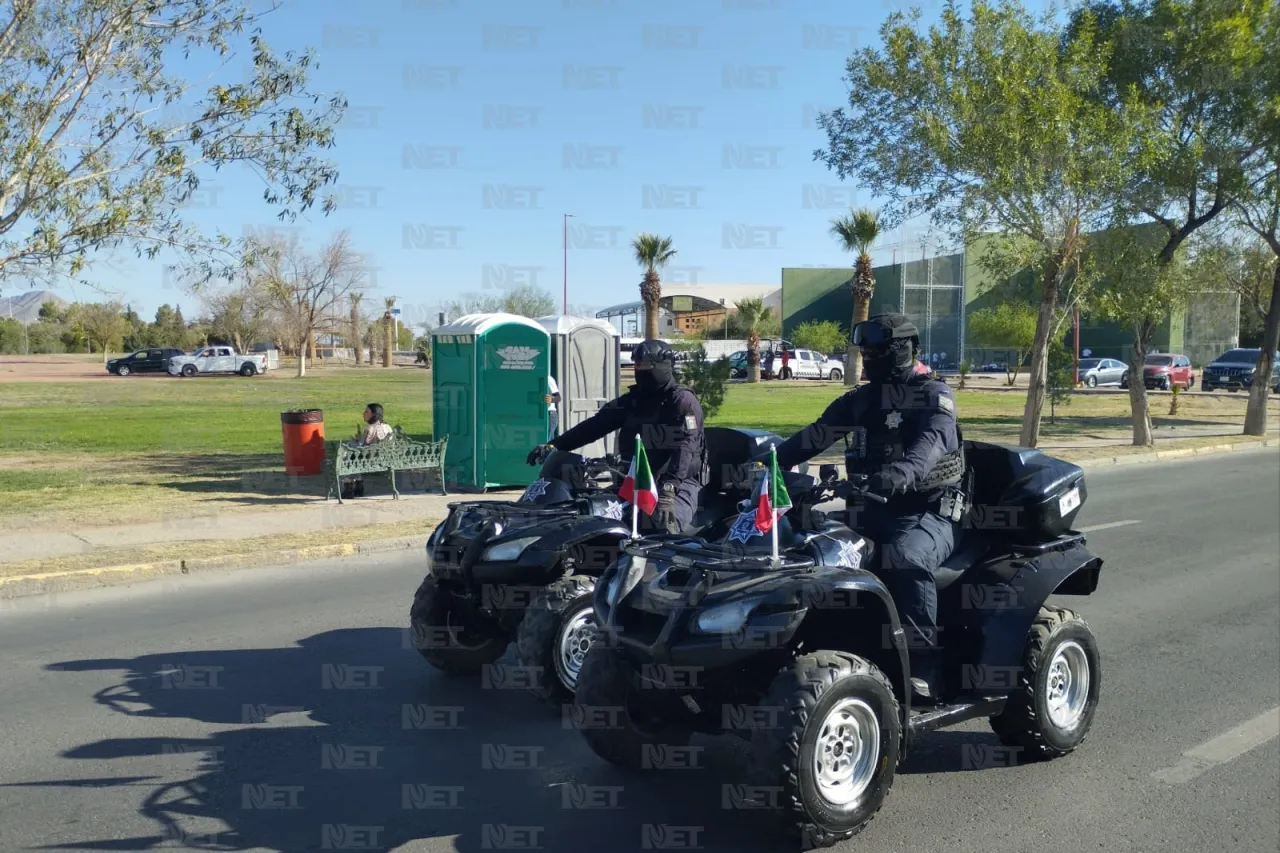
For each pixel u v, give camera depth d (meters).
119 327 85.81
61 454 19.75
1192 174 18.70
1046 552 5.37
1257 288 29.12
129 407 31.50
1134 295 18.92
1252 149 19.95
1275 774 5.28
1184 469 19.22
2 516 12.82
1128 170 17.30
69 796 4.93
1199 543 11.52
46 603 8.97
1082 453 20.64
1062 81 17.42
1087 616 8.38
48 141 11.68
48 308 93.00
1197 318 52.78
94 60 11.77
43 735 5.73
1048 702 5.30
